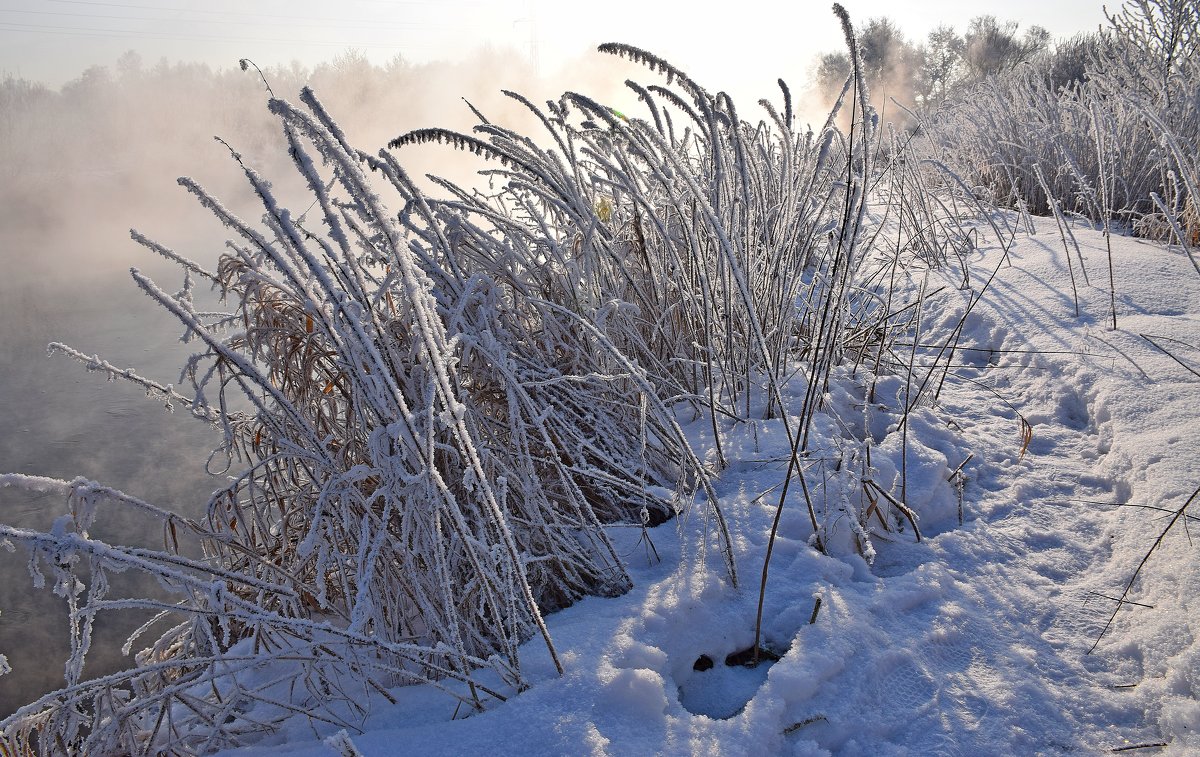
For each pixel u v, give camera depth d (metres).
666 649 1.94
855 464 2.49
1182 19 6.31
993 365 3.46
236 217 1.83
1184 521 2.12
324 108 1.70
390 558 2.09
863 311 3.75
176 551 2.21
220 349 2.01
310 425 2.17
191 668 2.15
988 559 2.23
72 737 1.84
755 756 1.59
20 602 3.76
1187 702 1.63
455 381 2.03
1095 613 1.97
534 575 2.32
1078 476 2.59
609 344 2.17
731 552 2.10
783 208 3.12
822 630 1.88
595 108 2.53
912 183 5.07
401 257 1.62
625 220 3.20
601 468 2.60
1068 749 1.60
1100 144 3.73
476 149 2.40
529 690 1.77
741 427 2.90
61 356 7.36
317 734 1.82
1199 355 2.94
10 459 5.01
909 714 1.71
